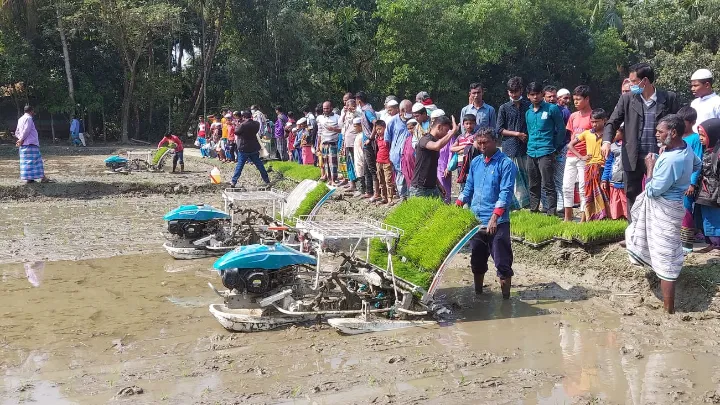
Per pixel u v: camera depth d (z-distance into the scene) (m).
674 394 4.84
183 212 9.61
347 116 14.49
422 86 40.72
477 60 41.38
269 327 6.48
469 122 9.34
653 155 7.27
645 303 7.13
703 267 7.24
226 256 6.57
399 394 4.88
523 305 7.32
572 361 5.58
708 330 6.22
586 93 9.98
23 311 7.12
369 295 6.97
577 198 10.95
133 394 4.91
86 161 26.06
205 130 29.00
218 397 4.85
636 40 42.22
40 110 37.12
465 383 5.10
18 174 20.72
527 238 9.31
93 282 8.34
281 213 10.12
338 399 4.80
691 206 7.55
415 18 39.50
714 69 34.84
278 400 4.79
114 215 13.73
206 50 39.56
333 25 40.41
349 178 14.66
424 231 7.38
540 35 44.28
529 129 10.36
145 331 6.45
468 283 8.33
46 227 12.27
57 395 4.93
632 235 6.93
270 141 22.73
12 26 33.62
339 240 7.50
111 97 38.88
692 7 40.25
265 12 37.88
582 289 7.82
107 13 33.16
